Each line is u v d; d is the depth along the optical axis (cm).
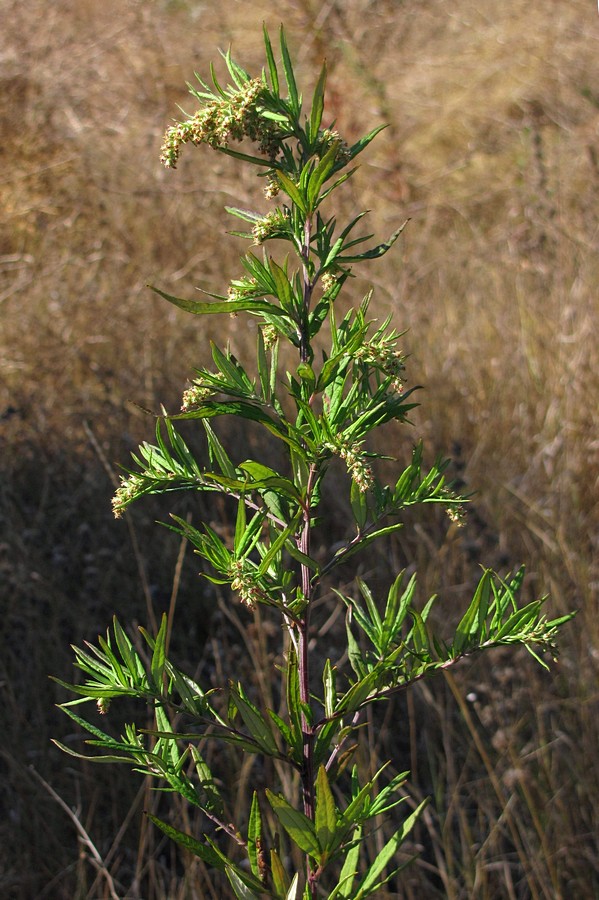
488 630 119
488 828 293
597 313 500
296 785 269
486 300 562
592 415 448
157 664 114
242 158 111
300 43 826
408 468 118
